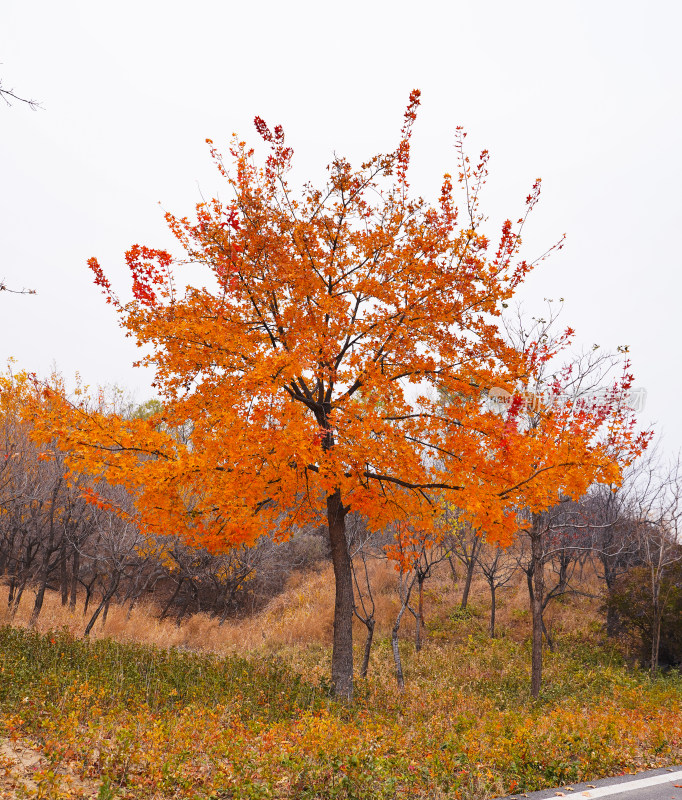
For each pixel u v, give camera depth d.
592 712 9.75
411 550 13.62
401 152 10.23
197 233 10.42
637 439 9.48
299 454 8.27
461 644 17.78
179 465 8.67
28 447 16.30
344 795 5.11
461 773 5.67
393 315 9.88
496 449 8.95
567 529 15.86
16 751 5.64
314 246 10.45
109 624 18.30
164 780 4.95
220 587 25.92
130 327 9.70
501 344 9.89
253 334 10.11
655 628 15.33
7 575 23.62
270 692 9.51
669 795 5.37
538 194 9.38
